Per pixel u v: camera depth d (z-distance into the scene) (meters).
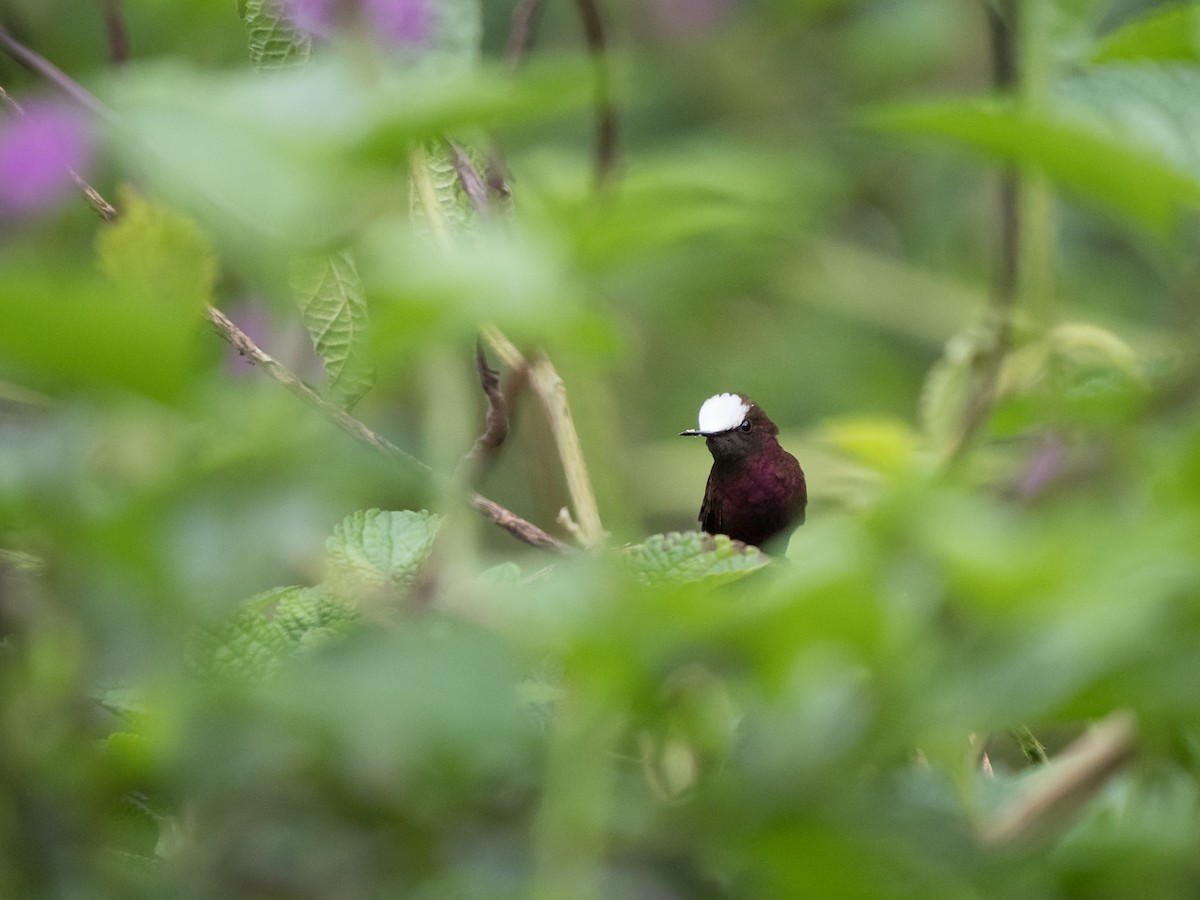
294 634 3.05
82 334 1.85
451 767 2.98
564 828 2.64
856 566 2.33
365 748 2.88
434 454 3.31
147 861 3.21
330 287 3.25
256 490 2.65
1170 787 2.94
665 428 11.70
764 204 3.14
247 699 2.69
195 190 2.27
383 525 3.24
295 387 3.37
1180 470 2.34
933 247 12.24
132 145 2.16
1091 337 4.97
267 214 2.08
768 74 12.12
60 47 7.30
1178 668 2.23
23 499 2.51
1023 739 4.36
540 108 2.01
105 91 2.10
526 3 5.04
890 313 11.66
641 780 3.21
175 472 2.62
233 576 2.60
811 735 2.61
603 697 2.54
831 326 12.62
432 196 3.85
